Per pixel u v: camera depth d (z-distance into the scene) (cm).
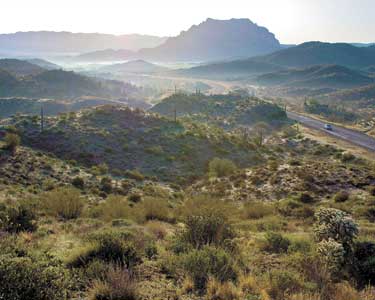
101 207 1762
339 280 686
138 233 918
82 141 4934
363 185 2136
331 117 12012
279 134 7825
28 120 5438
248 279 600
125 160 4691
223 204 1870
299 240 930
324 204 1856
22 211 1143
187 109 11806
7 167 2941
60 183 2862
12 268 450
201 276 607
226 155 5394
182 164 4841
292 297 543
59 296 464
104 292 505
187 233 891
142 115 6781
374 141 6675
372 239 836
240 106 11412
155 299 520
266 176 2711
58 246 823
